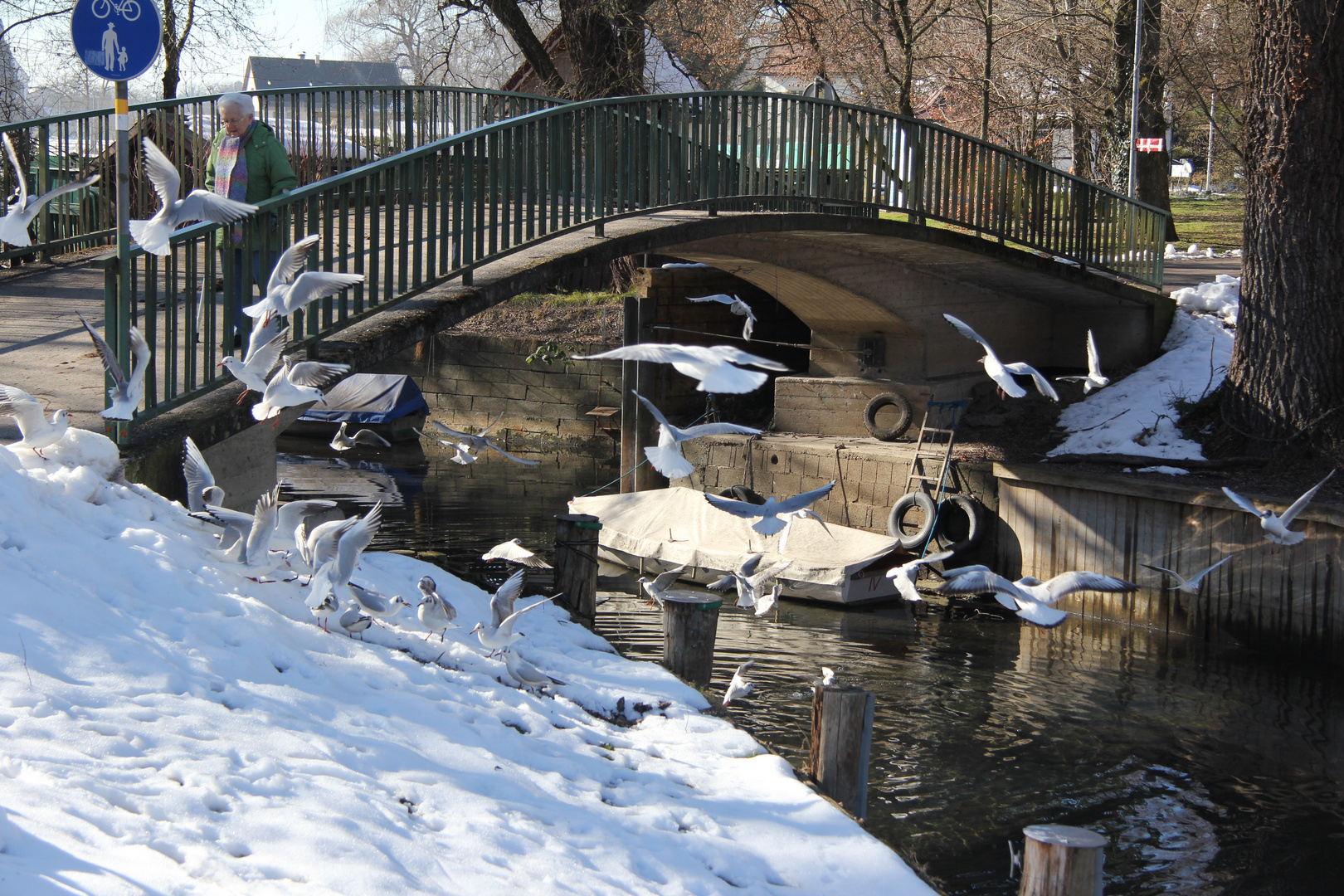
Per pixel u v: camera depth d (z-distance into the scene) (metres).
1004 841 12.22
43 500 7.90
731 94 18.62
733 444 26.69
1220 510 19.64
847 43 37.22
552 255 15.84
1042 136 48.12
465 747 7.43
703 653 11.90
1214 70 41.91
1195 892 11.36
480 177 14.59
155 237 7.82
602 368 37.41
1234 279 29.95
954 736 15.25
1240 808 13.23
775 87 48.41
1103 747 14.96
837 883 7.05
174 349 10.50
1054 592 7.57
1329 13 20.08
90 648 6.54
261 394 11.38
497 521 26.95
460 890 5.46
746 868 6.93
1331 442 20.20
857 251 23.73
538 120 15.45
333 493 30.09
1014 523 22.72
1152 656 18.97
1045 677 17.81
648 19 34.62
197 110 18.14
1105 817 12.91
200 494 9.18
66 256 17.67
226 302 11.18
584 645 11.22
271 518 8.84
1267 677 17.92
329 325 12.16
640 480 28.58
